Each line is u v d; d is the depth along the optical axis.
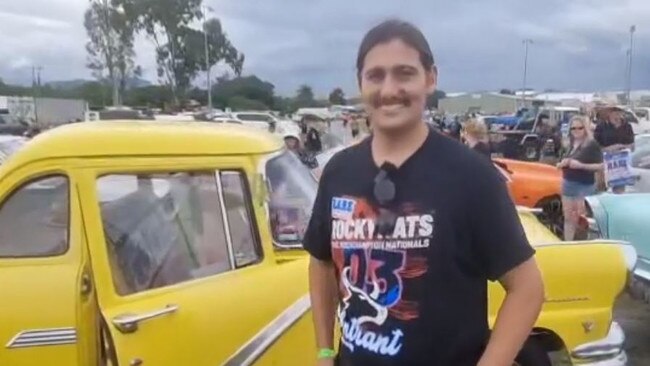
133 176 3.01
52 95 60.62
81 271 2.92
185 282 3.01
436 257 1.78
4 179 2.98
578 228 6.63
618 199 6.09
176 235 3.05
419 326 1.80
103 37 53.12
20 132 30.31
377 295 1.83
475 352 1.83
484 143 9.26
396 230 1.81
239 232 3.11
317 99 65.69
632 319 6.50
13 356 2.88
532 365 3.67
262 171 3.15
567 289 3.63
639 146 10.95
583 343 3.65
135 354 2.83
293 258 3.16
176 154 3.06
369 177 1.87
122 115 4.61
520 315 1.82
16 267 2.94
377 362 1.84
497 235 1.79
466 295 1.81
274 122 28.06
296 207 3.24
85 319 2.90
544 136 22.97
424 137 1.86
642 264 5.66
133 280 2.96
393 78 1.85
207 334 2.93
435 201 1.79
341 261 1.91
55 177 2.97
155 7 54.62
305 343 3.05
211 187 3.10
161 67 56.12
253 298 3.01
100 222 2.95
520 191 10.00
